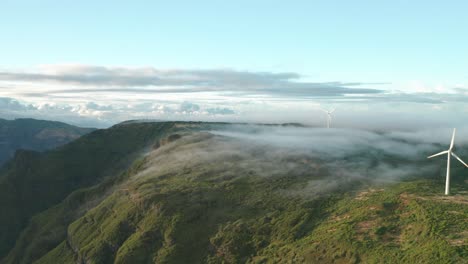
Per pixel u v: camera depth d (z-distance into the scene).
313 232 138.38
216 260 146.62
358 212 141.88
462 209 121.56
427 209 124.56
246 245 147.25
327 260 116.44
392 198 147.88
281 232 147.88
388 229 120.31
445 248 95.94
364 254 109.81
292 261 124.38
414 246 104.81
